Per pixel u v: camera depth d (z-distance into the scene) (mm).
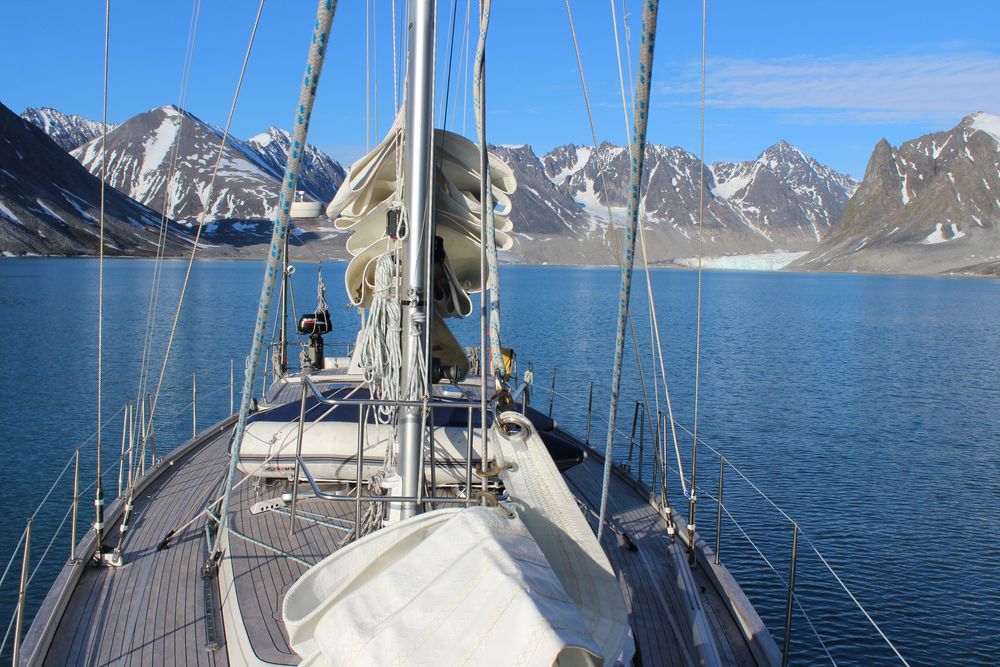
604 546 7855
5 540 14773
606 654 3777
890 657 12164
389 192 6988
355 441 7617
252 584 6016
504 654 3031
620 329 3363
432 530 4051
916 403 33281
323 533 7047
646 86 2752
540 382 34594
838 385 37531
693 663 5711
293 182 4051
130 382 31719
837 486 20188
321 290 13195
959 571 15039
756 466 21641
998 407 32625
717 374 39625
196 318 62125
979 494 19906
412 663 3164
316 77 3768
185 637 5820
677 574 7094
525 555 3596
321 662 3660
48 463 19609
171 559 7145
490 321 5172
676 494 18500
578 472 10562
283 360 13641
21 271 153250
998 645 12539
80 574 6828
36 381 31750
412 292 5398
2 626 11688
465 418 8039
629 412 27641
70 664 5508
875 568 15070
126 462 19297
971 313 98750
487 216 5148
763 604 13555
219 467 9945
